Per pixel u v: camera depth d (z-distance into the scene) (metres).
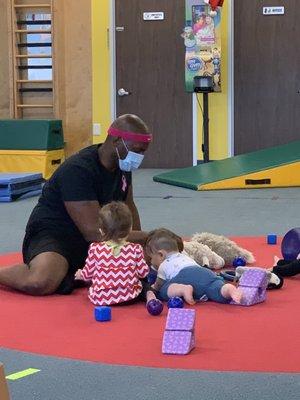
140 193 8.27
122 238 3.76
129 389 2.64
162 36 10.63
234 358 2.93
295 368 2.81
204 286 3.72
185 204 7.49
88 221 3.98
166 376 2.75
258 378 2.71
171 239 3.86
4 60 10.84
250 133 10.56
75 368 2.86
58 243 4.03
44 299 3.89
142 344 3.12
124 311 3.64
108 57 10.74
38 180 8.68
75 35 10.76
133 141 3.92
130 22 10.68
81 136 10.87
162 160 10.80
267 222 6.43
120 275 3.73
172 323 3.05
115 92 10.80
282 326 3.34
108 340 3.19
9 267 4.04
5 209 7.52
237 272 4.00
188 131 10.70
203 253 4.33
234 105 10.53
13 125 9.91
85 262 3.98
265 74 10.45
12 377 2.78
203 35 9.63
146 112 10.77
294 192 8.16
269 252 5.01
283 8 10.34
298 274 4.27
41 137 9.83
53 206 4.09
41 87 10.84
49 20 10.67
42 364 2.92
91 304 3.78
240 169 8.73
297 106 10.46
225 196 7.97
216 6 9.55
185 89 10.55
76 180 3.99
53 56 10.63
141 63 10.70
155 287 3.84
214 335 3.22
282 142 10.54
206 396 2.57
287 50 10.40
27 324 3.45
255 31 10.42
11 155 9.88
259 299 3.72
